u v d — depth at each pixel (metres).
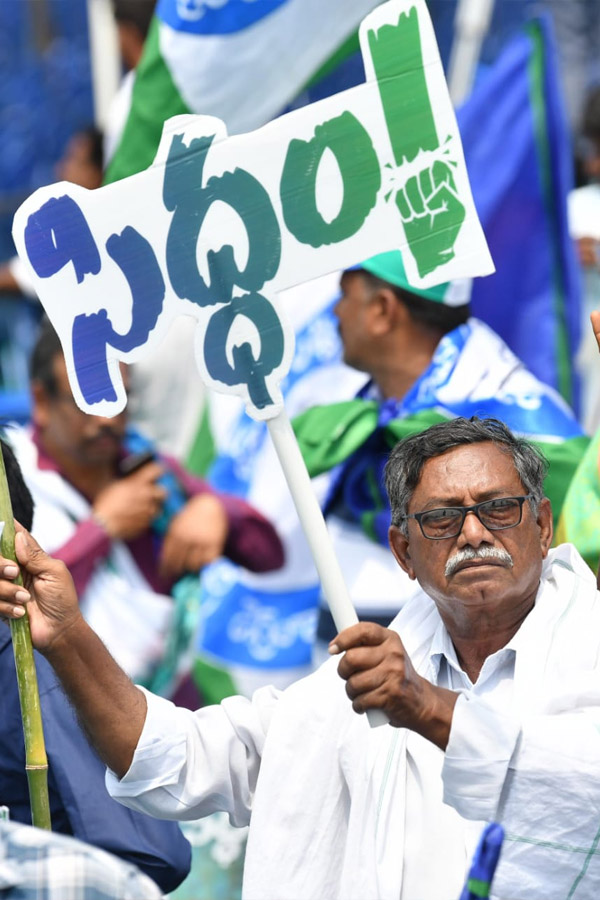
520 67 11.52
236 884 10.34
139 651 10.88
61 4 17.97
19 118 17.80
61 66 17.80
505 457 6.08
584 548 7.52
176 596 11.10
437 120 5.84
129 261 6.07
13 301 15.38
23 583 6.13
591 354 13.18
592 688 5.88
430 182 5.85
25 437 11.02
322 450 10.23
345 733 6.18
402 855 5.98
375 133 5.87
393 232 5.88
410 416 9.75
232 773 6.41
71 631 6.11
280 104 10.70
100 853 4.79
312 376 12.18
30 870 4.75
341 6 10.46
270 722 6.41
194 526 11.15
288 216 5.93
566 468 9.20
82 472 10.98
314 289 12.33
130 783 6.29
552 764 5.61
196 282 6.02
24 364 15.34
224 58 10.56
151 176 6.04
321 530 5.81
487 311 11.73
